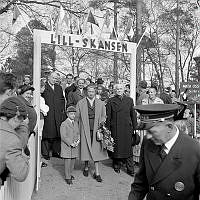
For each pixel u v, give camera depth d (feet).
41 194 18.83
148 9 78.38
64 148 20.89
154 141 8.48
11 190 10.84
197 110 34.45
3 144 9.32
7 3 47.98
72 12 48.14
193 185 8.39
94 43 22.95
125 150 22.74
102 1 50.19
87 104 21.84
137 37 41.60
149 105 8.80
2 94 11.21
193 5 87.81
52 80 25.79
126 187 20.74
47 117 25.34
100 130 21.72
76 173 23.07
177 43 76.38
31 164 16.81
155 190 8.60
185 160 8.30
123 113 22.88
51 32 21.39
